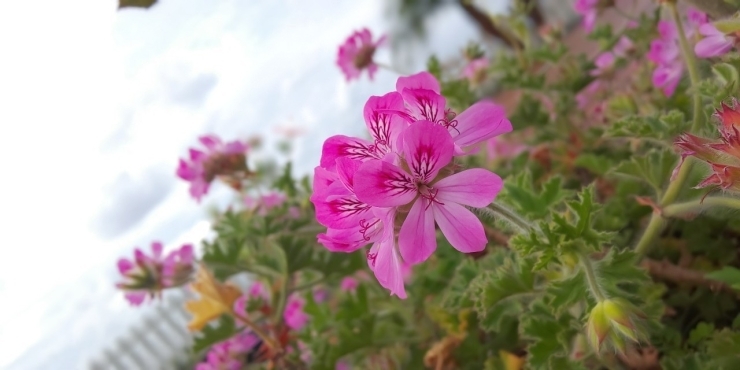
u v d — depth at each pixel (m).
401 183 0.11
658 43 0.21
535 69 0.32
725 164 0.11
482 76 0.31
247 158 0.28
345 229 0.12
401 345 0.23
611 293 0.13
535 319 0.16
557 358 0.16
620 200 0.21
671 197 0.16
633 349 0.15
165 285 0.25
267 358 0.24
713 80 0.17
